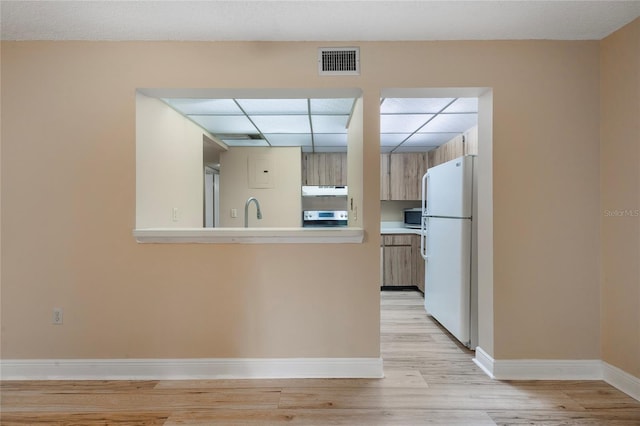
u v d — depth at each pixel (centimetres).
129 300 211
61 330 210
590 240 210
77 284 209
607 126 205
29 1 168
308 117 317
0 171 208
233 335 212
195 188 330
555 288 211
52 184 208
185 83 209
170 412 176
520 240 211
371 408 179
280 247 213
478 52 210
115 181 209
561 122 210
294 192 469
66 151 208
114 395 192
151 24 191
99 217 209
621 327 197
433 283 322
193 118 314
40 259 209
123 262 210
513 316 211
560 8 176
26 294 209
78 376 209
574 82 210
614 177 201
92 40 207
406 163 505
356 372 212
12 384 203
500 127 210
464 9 178
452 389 198
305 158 510
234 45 210
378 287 212
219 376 212
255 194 470
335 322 213
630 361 192
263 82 210
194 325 212
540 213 210
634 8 176
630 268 192
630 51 190
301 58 210
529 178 210
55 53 207
